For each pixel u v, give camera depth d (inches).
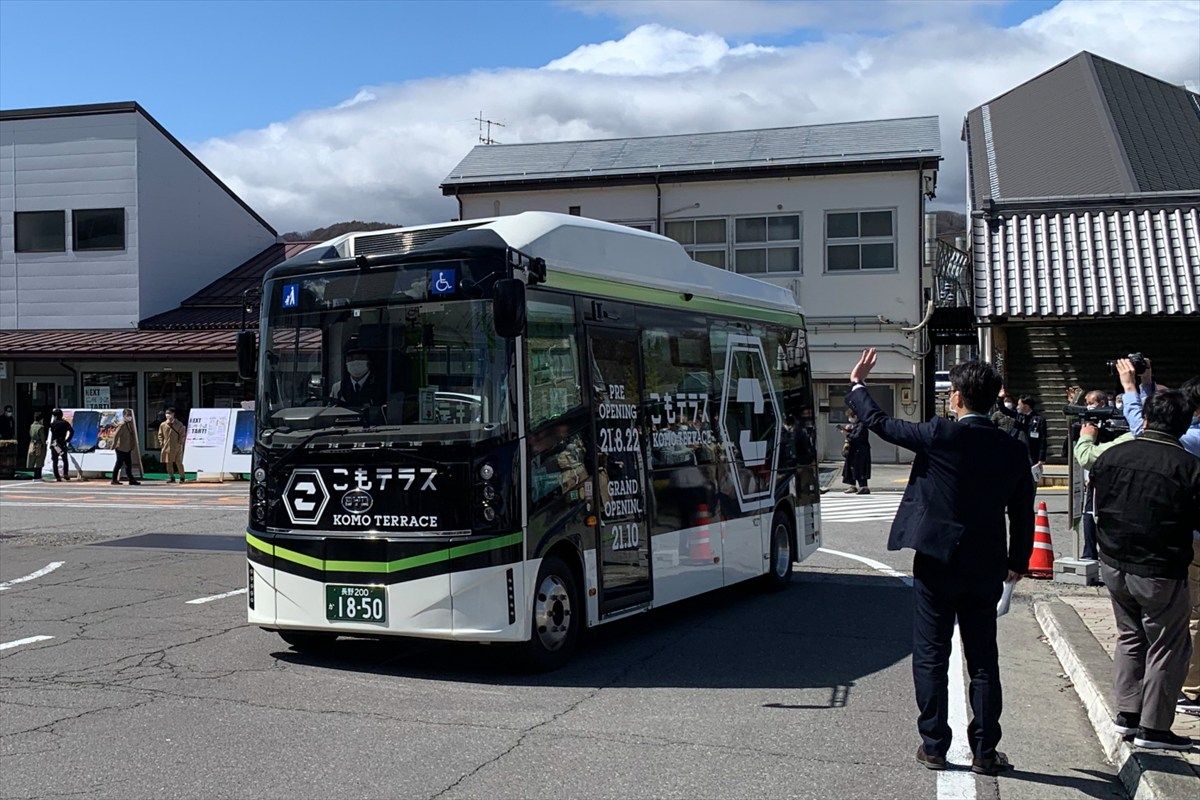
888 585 507.8
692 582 404.8
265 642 373.7
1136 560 236.2
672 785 230.4
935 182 1256.2
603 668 340.2
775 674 333.1
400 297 328.2
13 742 258.5
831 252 1249.4
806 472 521.7
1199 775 219.0
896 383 1235.2
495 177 1327.5
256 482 341.4
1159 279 837.8
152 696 301.7
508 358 315.9
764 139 1368.1
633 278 384.2
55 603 448.8
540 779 233.3
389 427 322.3
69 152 1359.5
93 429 1174.3
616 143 1428.4
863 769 242.5
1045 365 907.4
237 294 1422.2
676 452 400.2
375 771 237.6
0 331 1366.9
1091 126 1246.3
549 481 327.3
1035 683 328.8
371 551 319.3
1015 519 235.5
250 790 225.5
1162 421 240.4
